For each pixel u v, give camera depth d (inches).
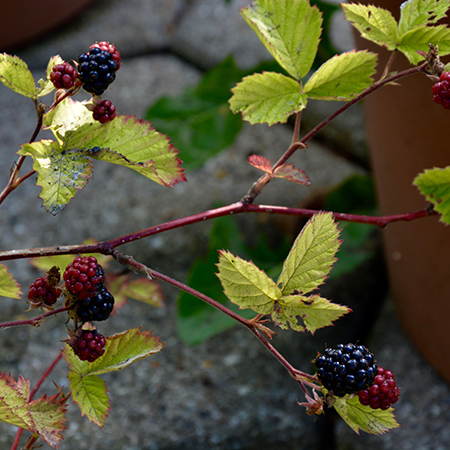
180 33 54.3
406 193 30.1
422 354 35.1
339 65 24.0
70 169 21.9
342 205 39.1
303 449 33.8
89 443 32.8
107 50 21.9
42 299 22.2
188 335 32.7
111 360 22.6
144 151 22.6
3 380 21.7
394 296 36.3
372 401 22.0
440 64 23.0
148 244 41.0
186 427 33.7
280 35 24.5
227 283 22.2
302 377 22.1
